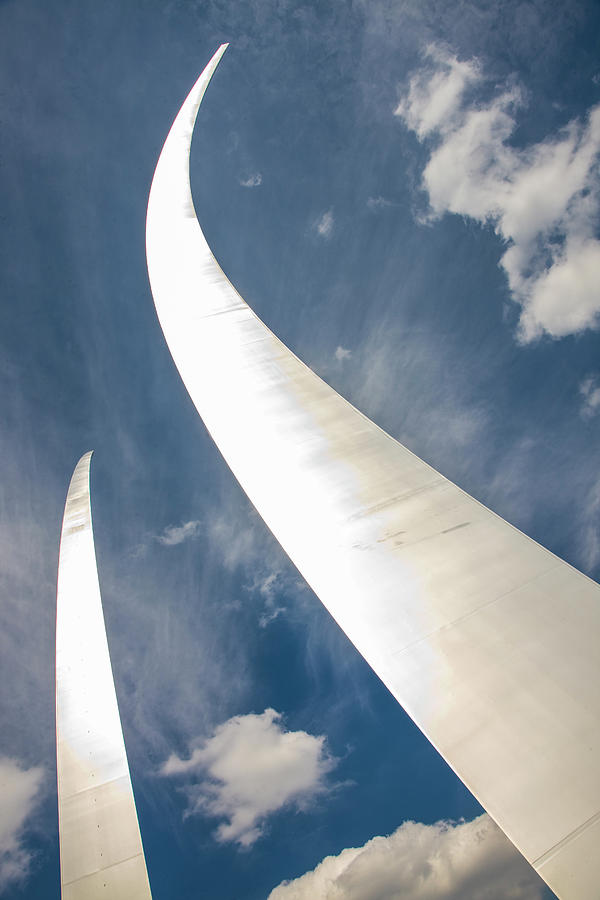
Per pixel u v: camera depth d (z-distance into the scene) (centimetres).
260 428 938
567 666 465
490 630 509
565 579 546
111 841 2270
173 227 2692
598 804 372
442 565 589
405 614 548
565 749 407
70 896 2092
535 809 380
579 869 342
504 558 582
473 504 670
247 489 828
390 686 490
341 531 675
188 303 1717
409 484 723
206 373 1219
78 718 2922
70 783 2558
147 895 2077
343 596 591
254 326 1393
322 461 812
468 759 421
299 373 1098
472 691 463
